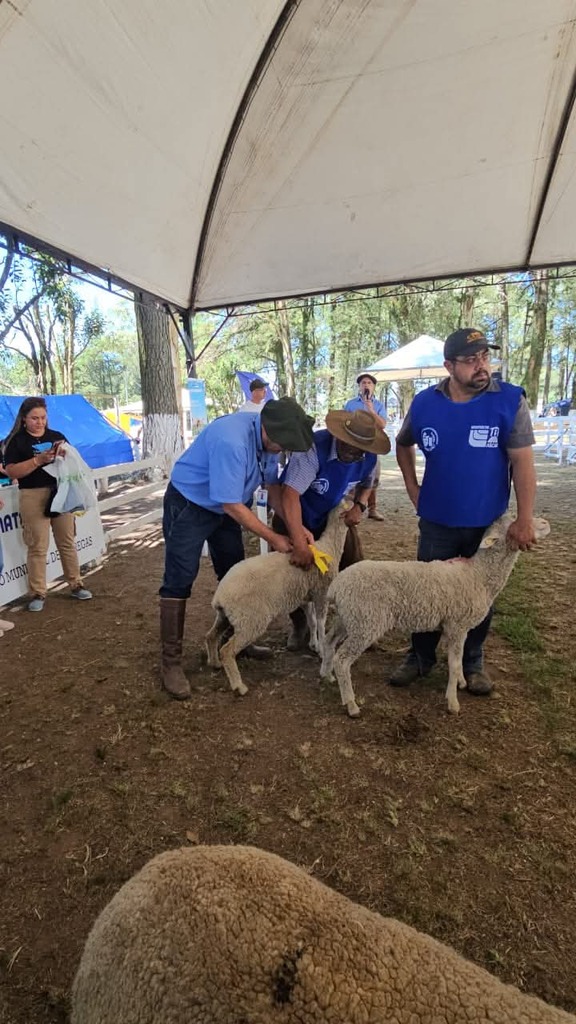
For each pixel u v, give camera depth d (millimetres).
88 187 4215
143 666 3643
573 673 3336
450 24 3814
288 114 4613
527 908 1794
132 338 44750
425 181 5504
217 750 2699
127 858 2064
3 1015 1521
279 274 6867
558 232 6402
